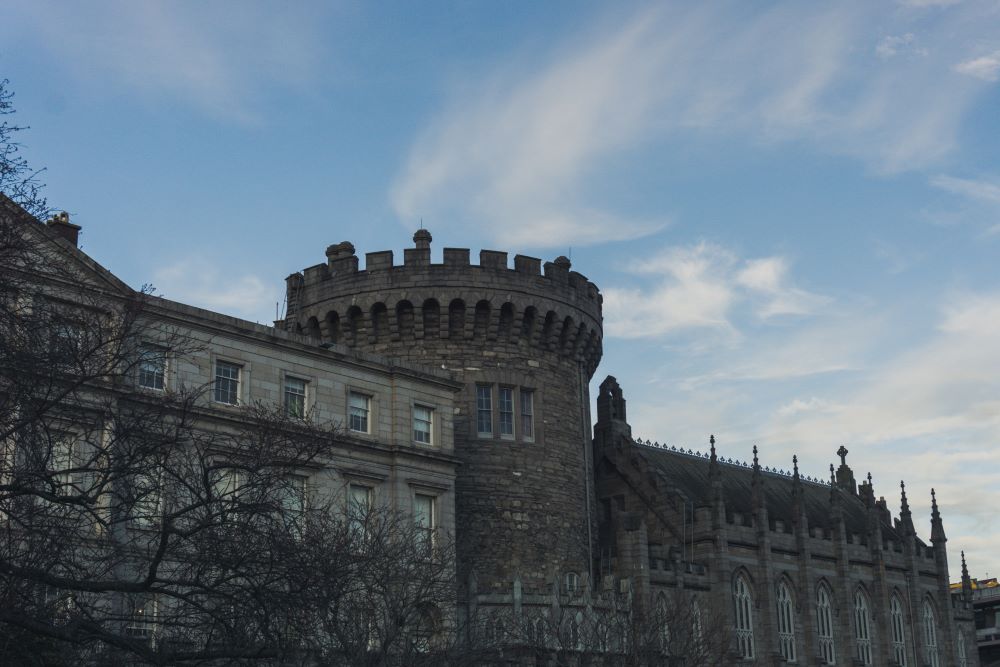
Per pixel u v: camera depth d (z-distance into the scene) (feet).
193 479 126.21
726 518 284.41
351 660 157.28
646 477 293.43
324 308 256.93
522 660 213.46
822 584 309.01
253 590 117.19
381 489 214.48
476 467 244.22
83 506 115.65
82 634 117.70
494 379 250.16
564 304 261.03
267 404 196.44
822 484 367.66
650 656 222.07
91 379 117.60
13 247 114.83
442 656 179.42
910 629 337.11
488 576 238.07
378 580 171.42
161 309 187.52
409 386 223.71
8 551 116.67
